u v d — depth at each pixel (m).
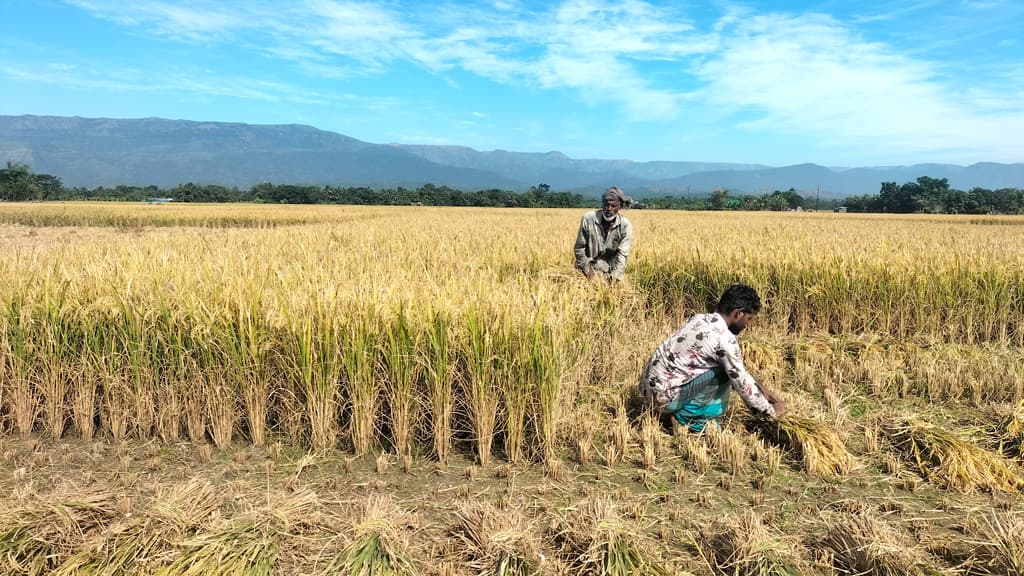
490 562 2.90
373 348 4.13
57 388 4.42
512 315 4.10
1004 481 3.65
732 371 4.23
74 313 4.37
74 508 3.16
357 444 4.18
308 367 4.13
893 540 2.93
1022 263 7.39
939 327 7.16
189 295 4.45
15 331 4.38
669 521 3.36
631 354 5.95
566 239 12.66
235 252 8.65
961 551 2.98
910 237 13.52
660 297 8.25
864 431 4.45
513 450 4.11
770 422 4.39
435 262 7.98
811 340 6.99
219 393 4.23
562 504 3.55
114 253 7.25
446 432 4.09
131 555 2.83
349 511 3.44
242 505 3.44
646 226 22.38
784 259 7.94
